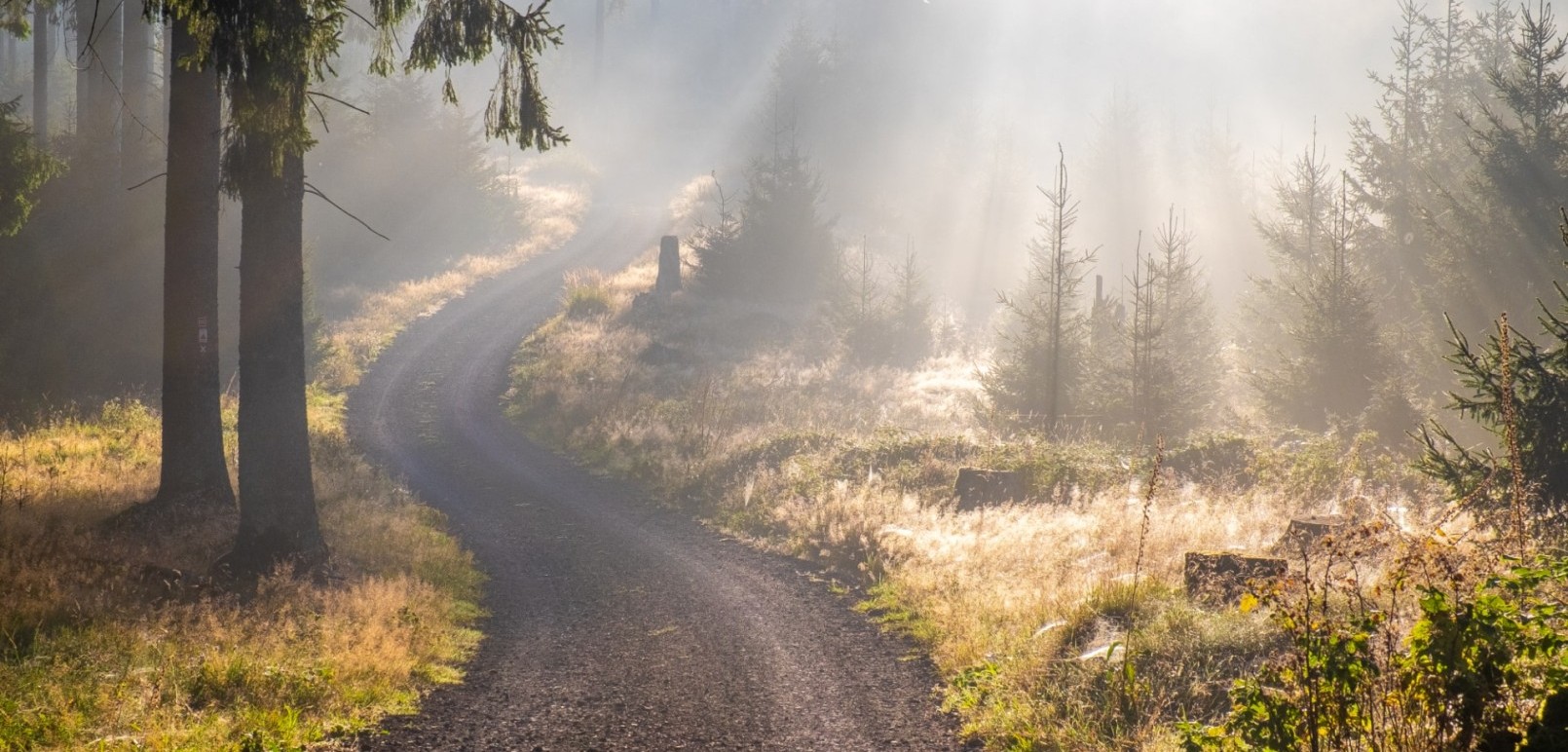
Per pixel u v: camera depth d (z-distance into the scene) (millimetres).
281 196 12289
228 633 9500
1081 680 7828
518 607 12562
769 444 22281
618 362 34344
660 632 11219
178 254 14695
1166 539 12242
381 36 11164
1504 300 26109
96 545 12211
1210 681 7168
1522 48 26328
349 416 27906
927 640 10477
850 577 13992
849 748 7496
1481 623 4207
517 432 27594
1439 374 25797
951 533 14859
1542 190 25594
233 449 20547
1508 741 4113
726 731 7934
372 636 9688
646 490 21125
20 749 6570
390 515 16547
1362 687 4762
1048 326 27859
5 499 14047
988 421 27234
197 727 7250
